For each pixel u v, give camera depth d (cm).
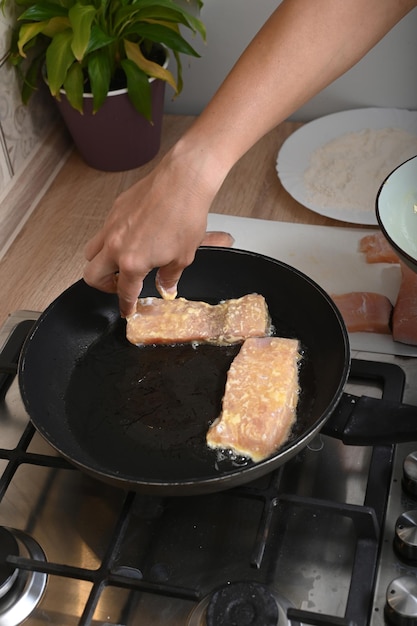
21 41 106
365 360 88
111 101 112
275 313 91
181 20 111
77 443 81
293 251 107
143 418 82
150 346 90
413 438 75
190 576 74
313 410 81
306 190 114
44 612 73
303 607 71
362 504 77
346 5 70
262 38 71
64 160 125
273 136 125
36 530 79
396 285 102
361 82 124
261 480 80
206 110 72
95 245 78
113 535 73
